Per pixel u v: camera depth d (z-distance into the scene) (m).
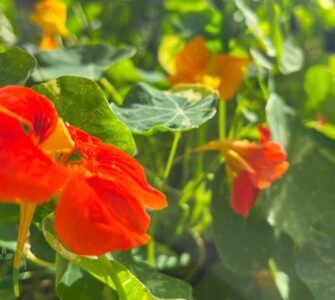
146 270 0.33
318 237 0.39
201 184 0.44
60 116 0.29
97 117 0.29
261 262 0.39
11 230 0.33
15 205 0.32
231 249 0.38
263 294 0.40
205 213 0.44
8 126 0.24
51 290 0.41
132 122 0.33
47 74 0.39
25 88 0.26
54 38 0.51
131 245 0.23
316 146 0.42
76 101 0.29
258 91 0.52
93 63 0.41
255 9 0.49
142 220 0.24
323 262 0.38
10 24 0.55
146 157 0.44
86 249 0.22
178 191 0.44
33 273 0.38
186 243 0.44
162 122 0.33
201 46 0.46
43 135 0.26
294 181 0.40
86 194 0.23
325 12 0.69
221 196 0.39
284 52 0.47
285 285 0.38
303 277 0.37
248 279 0.40
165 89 0.49
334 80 0.49
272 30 0.45
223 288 0.41
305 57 0.64
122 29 0.70
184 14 0.58
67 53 0.42
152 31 0.71
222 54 0.51
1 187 0.22
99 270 0.28
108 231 0.23
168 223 0.44
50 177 0.22
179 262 0.42
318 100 0.50
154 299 0.28
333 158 0.41
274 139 0.39
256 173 0.35
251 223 0.39
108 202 0.23
